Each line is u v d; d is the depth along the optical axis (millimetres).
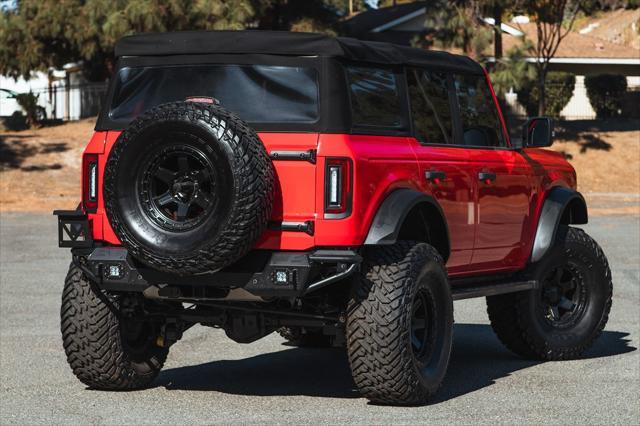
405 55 8773
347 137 7805
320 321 8219
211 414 7723
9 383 8914
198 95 8125
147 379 8688
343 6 79438
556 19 44469
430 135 8914
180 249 7402
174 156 7488
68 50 49406
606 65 59156
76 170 41562
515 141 10172
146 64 8320
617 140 46781
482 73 9922
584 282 10570
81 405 8047
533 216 10219
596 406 8102
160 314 8445
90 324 8320
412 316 8156
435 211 8578
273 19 43781
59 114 59500
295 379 9203
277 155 7734
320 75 7902
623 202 35938
